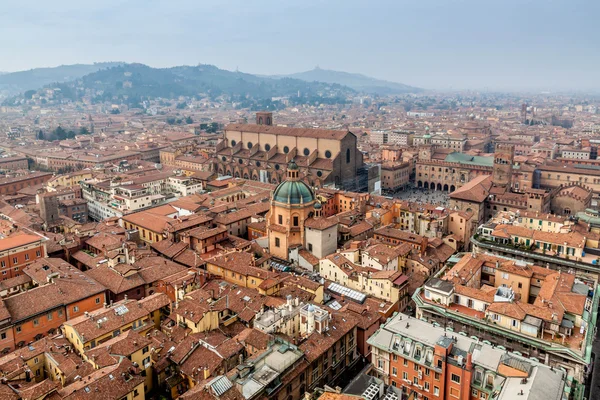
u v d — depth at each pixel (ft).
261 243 588.50
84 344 339.16
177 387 320.09
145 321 386.52
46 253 507.71
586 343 335.06
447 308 393.29
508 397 260.21
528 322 349.61
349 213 649.20
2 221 609.42
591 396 362.94
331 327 369.71
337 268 493.77
